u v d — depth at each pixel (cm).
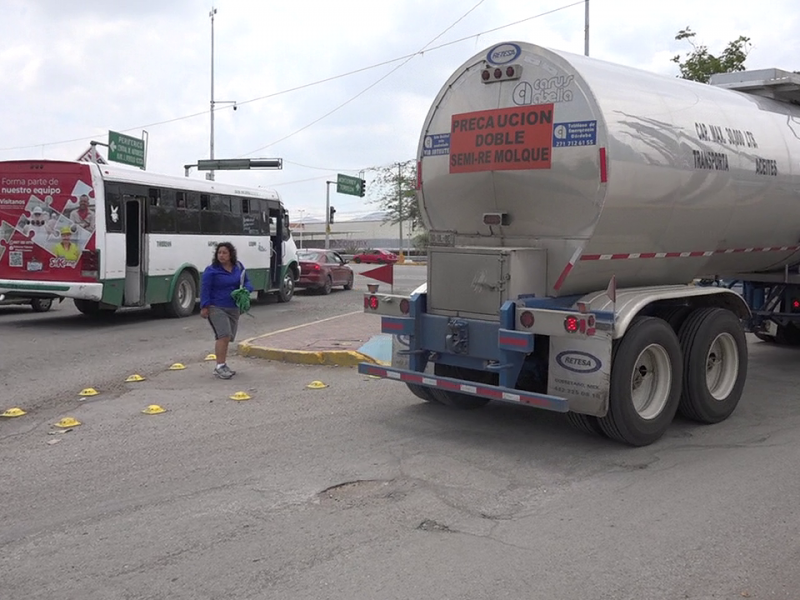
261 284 1991
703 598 414
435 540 485
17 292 1466
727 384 792
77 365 1095
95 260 1434
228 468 624
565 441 708
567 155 659
